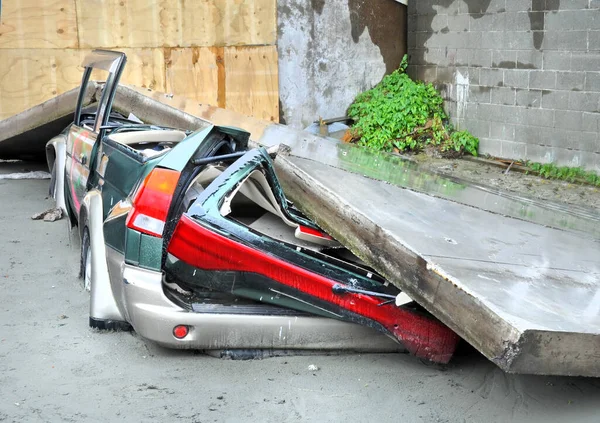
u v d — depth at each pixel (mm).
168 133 6289
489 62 11516
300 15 12312
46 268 6570
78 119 7418
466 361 4906
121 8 11430
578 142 10375
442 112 12461
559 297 4316
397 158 9414
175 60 11852
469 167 11242
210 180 5230
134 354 4832
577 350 3738
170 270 4727
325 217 5430
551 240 5859
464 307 4039
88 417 4012
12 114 11195
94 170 5965
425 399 4312
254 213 5602
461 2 11836
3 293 5930
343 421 4031
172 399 4234
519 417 4094
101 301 5137
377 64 13055
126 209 4809
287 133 9742
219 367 4672
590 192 9664
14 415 4000
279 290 4719
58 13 11133
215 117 9648
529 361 3701
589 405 4238
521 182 10227
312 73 12602
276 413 4102
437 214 5957
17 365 4633
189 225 4633
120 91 9391
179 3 11688
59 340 5027
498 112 11492
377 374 4641
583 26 10078
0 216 8375
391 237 4711
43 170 11023
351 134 12422
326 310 4719
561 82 10477
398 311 4676
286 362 4777
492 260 4840
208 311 4641
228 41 12031
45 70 11242
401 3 12914
